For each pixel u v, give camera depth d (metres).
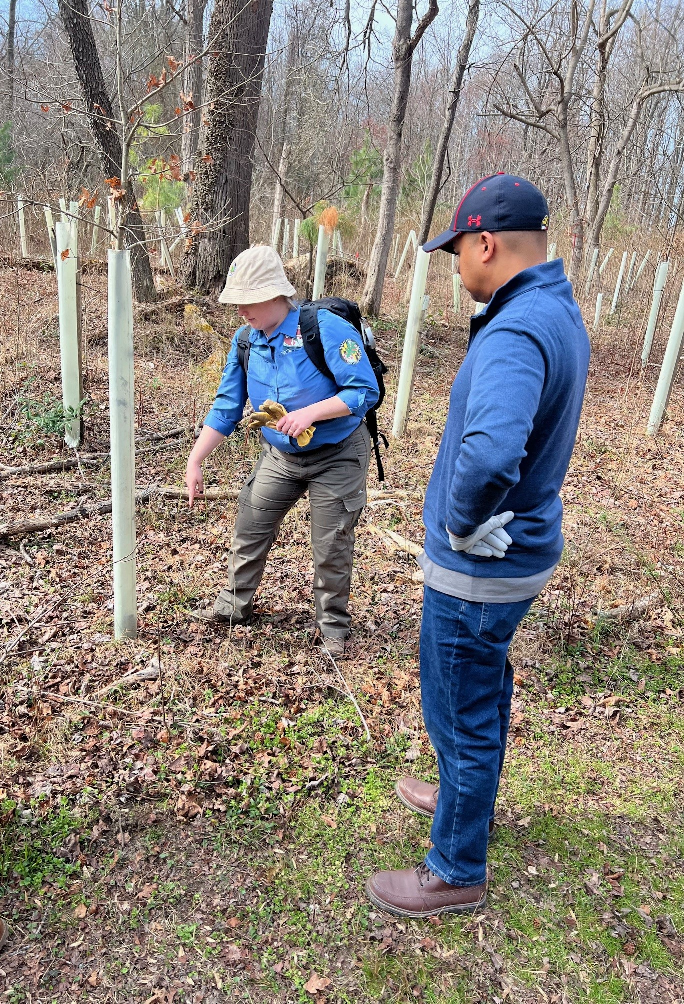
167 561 4.05
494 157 24.81
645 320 13.23
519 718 3.17
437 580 1.95
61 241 4.89
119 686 3.04
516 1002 2.02
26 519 4.27
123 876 2.29
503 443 1.59
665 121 23.70
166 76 3.31
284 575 4.04
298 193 13.97
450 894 2.22
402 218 21.00
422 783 2.66
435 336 11.14
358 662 3.41
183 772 2.66
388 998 2.01
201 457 3.24
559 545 1.99
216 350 6.63
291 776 2.71
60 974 2.00
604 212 15.67
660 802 2.75
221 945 2.11
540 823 2.63
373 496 5.22
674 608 4.08
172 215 9.62
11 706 2.90
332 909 2.25
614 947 2.19
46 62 6.80
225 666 3.24
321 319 2.92
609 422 7.70
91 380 6.54
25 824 2.40
